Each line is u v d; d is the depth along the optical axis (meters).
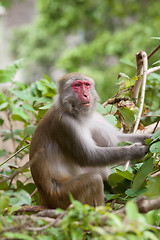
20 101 13.71
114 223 5.05
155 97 13.23
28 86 14.34
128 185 9.04
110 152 9.95
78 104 10.23
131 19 48.78
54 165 10.14
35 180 10.06
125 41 37.41
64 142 10.12
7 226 5.73
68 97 10.20
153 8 42.50
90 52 40.16
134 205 5.17
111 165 10.05
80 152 10.16
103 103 12.23
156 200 6.12
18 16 66.88
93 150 10.14
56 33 48.31
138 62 11.16
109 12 46.69
